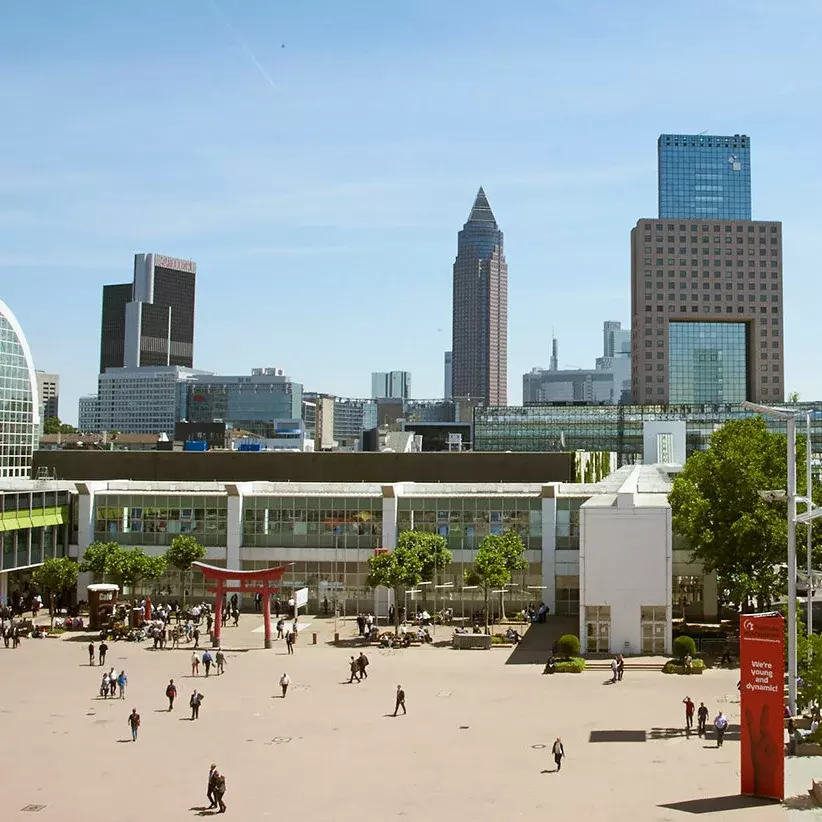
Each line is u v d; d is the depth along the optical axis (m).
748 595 77.75
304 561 103.12
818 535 76.88
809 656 53.59
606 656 77.38
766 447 83.12
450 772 47.81
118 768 48.94
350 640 86.44
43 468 131.12
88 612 101.00
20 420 130.88
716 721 52.31
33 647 82.69
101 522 106.00
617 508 78.56
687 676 70.75
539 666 74.62
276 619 97.62
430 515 102.12
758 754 43.84
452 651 81.12
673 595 94.88
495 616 99.94
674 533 93.56
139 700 63.66
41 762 50.06
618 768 48.38
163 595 104.75
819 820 40.84
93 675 71.44
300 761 49.94
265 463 127.88
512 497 101.25
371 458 126.00
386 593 99.69
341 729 56.09
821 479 93.88
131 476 130.00
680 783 45.97
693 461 89.06
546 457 123.12
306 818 41.53
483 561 87.25
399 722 57.59
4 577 98.88
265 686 67.75
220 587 83.88
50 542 104.56
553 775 47.25
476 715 59.19
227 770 48.47
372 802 43.50
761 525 76.94
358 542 102.94
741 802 43.25
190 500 104.88
